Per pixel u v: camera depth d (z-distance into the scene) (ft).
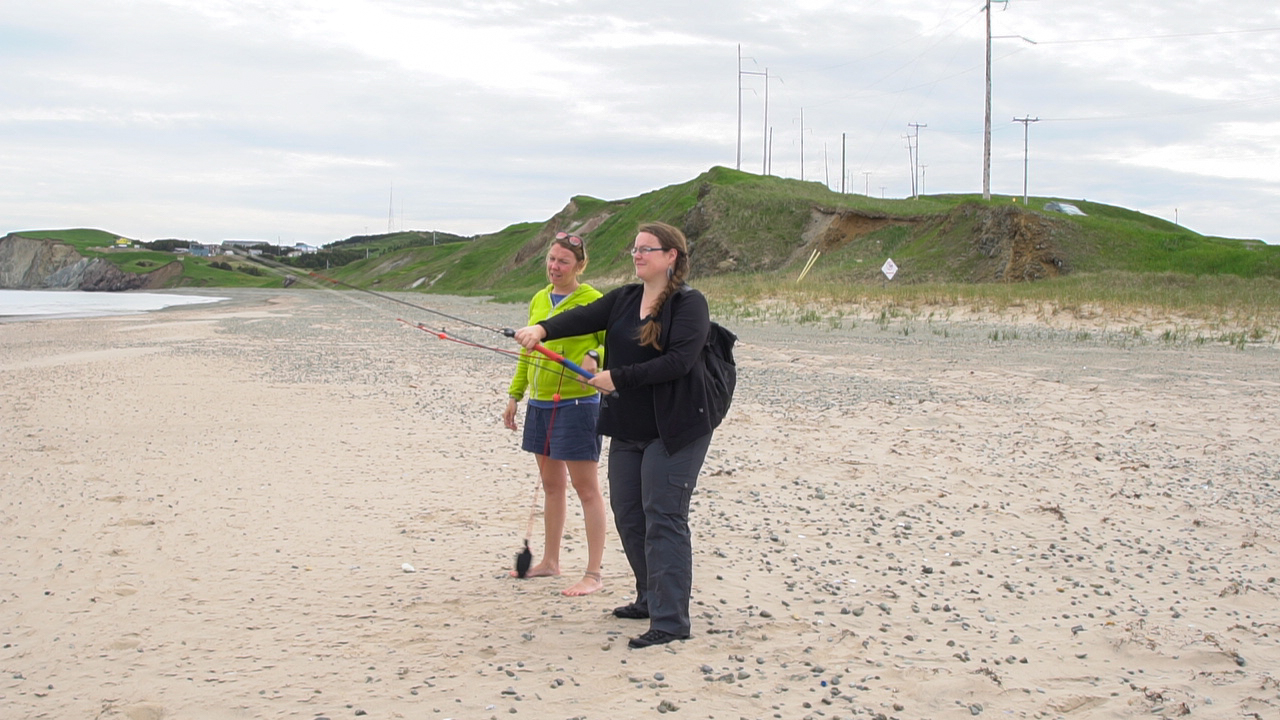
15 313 160.86
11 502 22.84
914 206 162.61
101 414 36.96
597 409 16.47
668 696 12.25
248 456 28.45
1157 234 122.72
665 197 230.89
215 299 236.84
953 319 82.12
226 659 13.39
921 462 27.45
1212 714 11.96
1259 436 31.68
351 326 99.91
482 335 83.05
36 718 11.59
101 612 15.33
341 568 17.72
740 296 110.32
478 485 24.63
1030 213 123.03
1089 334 68.64
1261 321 70.54
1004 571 17.87
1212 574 17.76
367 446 29.99
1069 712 12.01
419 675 12.84
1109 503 22.99
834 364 53.47
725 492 23.80
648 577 14.20
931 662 13.48
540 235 290.35
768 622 14.96
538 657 13.50
